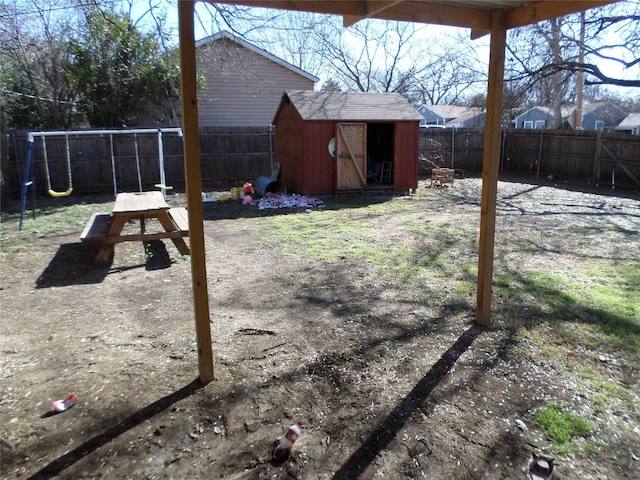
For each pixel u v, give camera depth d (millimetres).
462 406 2674
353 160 11312
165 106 14695
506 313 4016
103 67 13367
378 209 9664
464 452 2291
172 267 5586
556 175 15086
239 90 16203
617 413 2609
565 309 4094
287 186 12234
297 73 16828
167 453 2293
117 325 3844
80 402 2715
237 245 6652
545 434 2424
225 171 13969
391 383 2920
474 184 13938
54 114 14977
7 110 13961
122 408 2654
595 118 37656
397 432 2443
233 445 2352
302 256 5973
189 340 3529
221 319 3938
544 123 32719
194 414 2596
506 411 2623
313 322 3869
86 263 5777
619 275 5055
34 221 8477
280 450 2248
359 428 2479
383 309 4145
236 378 2975
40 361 3227
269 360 3213
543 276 5020
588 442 2365
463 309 4121
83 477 2133
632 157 12422
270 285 4848
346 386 2887
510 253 6016
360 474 2150
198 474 2156
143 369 3094
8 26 13367
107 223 6438
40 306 4312
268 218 8789
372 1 2820
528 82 12523
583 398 2754
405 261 5652
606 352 3326
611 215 8758
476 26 3293
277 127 12672
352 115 11203
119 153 12578
